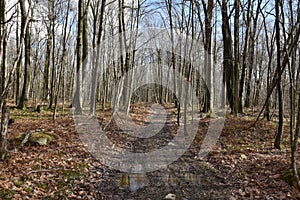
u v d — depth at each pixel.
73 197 5.24
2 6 11.97
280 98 8.32
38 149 7.82
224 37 16.59
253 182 5.89
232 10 15.64
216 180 6.28
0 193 4.86
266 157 7.51
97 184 6.06
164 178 6.59
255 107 20.00
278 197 5.04
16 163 6.45
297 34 6.66
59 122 11.99
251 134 10.47
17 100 19.44
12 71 6.25
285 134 9.97
